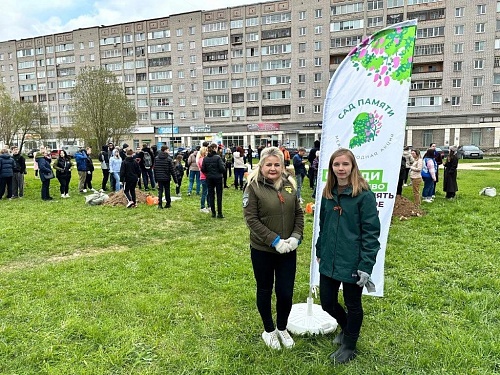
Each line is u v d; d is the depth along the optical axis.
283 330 3.58
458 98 50.19
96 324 3.87
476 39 48.59
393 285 4.93
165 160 10.96
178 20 65.38
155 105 69.25
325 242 3.26
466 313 4.08
